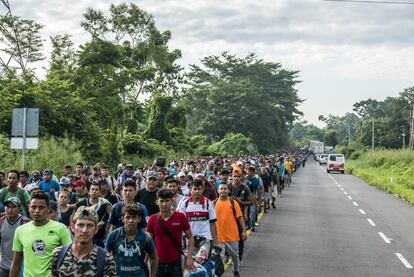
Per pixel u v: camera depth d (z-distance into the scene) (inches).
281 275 441.7
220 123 3336.6
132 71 1609.3
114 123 1530.5
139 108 2092.8
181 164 934.4
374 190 1453.0
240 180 516.4
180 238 304.0
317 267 474.9
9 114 971.3
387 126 4616.1
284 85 4008.4
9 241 298.0
